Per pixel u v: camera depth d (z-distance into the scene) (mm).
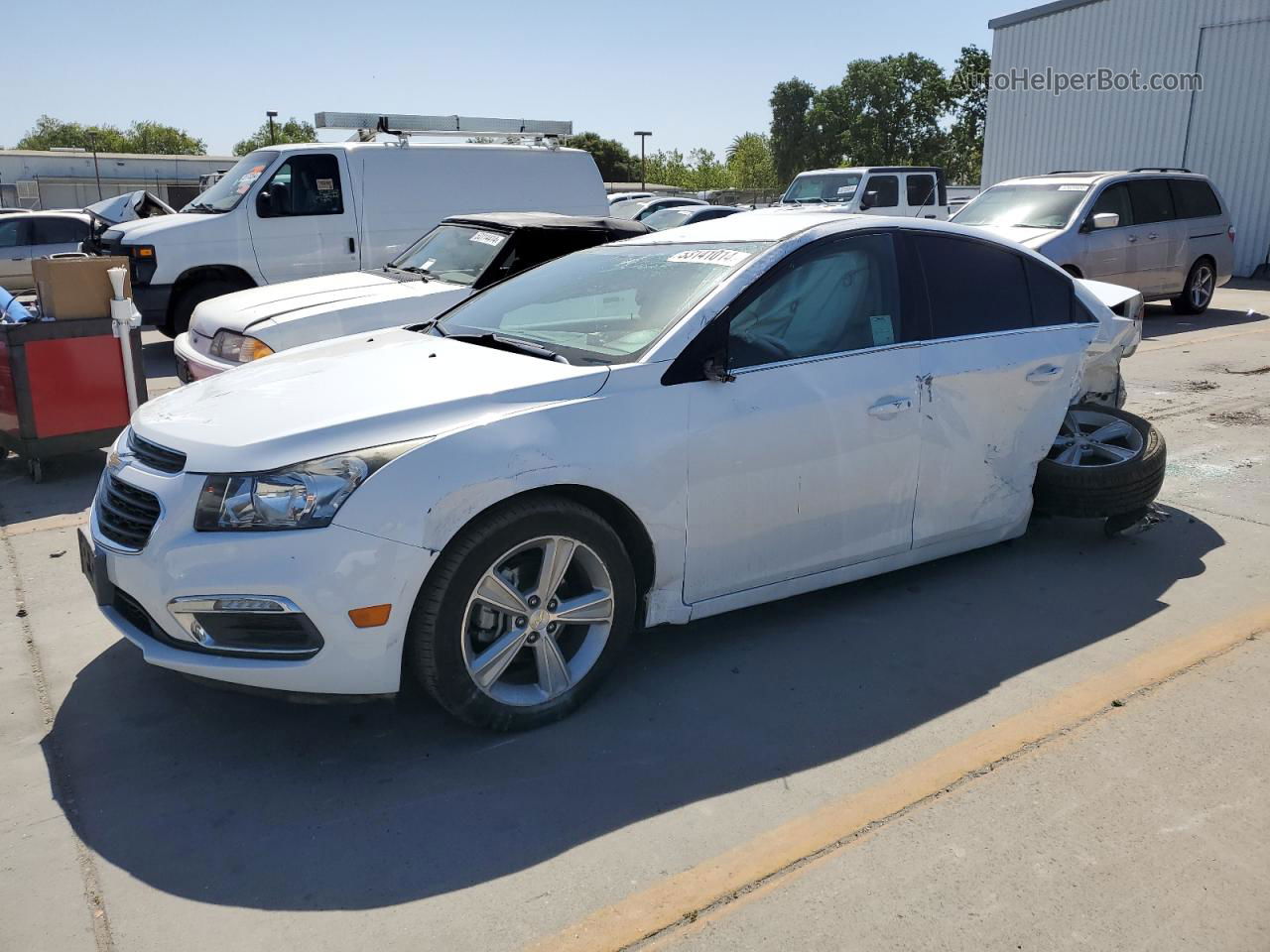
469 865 2633
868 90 77938
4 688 3600
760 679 3629
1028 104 23078
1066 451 5039
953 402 4109
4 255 16609
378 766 3096
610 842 2719
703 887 2535
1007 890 2504
